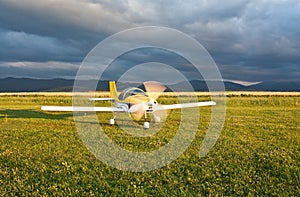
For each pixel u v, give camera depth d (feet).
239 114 69.41
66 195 20.20
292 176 23.97
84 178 23.47
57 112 72.38
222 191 21.09
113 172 25.23
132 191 21.06
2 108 86.12
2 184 22.16
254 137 40.52
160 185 22.39
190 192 20.86
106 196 20.10
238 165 26.94
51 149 32.91
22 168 25.77
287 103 103.55
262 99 116.26
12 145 34.73
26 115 66.08
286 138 39.55
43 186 21.56
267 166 26.48
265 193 20.62
